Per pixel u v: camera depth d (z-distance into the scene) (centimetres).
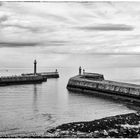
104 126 2862
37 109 4303
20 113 3956
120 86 5744
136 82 10119
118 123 2994
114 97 5806
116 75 16125
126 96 5431
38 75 10600
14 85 8644
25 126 3195
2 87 7894
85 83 7169
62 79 12475
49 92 6881
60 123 3378
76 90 7456
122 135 2531
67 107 4559
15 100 5288
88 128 2814
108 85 6169
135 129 2728
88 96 6128
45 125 3259
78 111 4216
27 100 5312
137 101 5081
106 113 4112
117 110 4381
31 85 8875
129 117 3350
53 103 4975
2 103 4866
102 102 5184
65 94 6500
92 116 3866
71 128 2844
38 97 5816
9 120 3500
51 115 3853
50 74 13612
